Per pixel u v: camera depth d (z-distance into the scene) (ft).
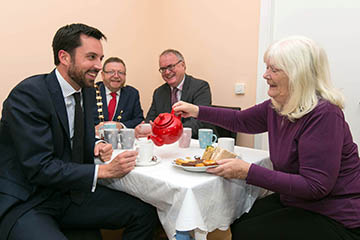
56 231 3.03
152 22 9.20
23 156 3.11
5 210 3.12
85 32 3.47
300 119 3.12
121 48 8.39
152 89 9.55
